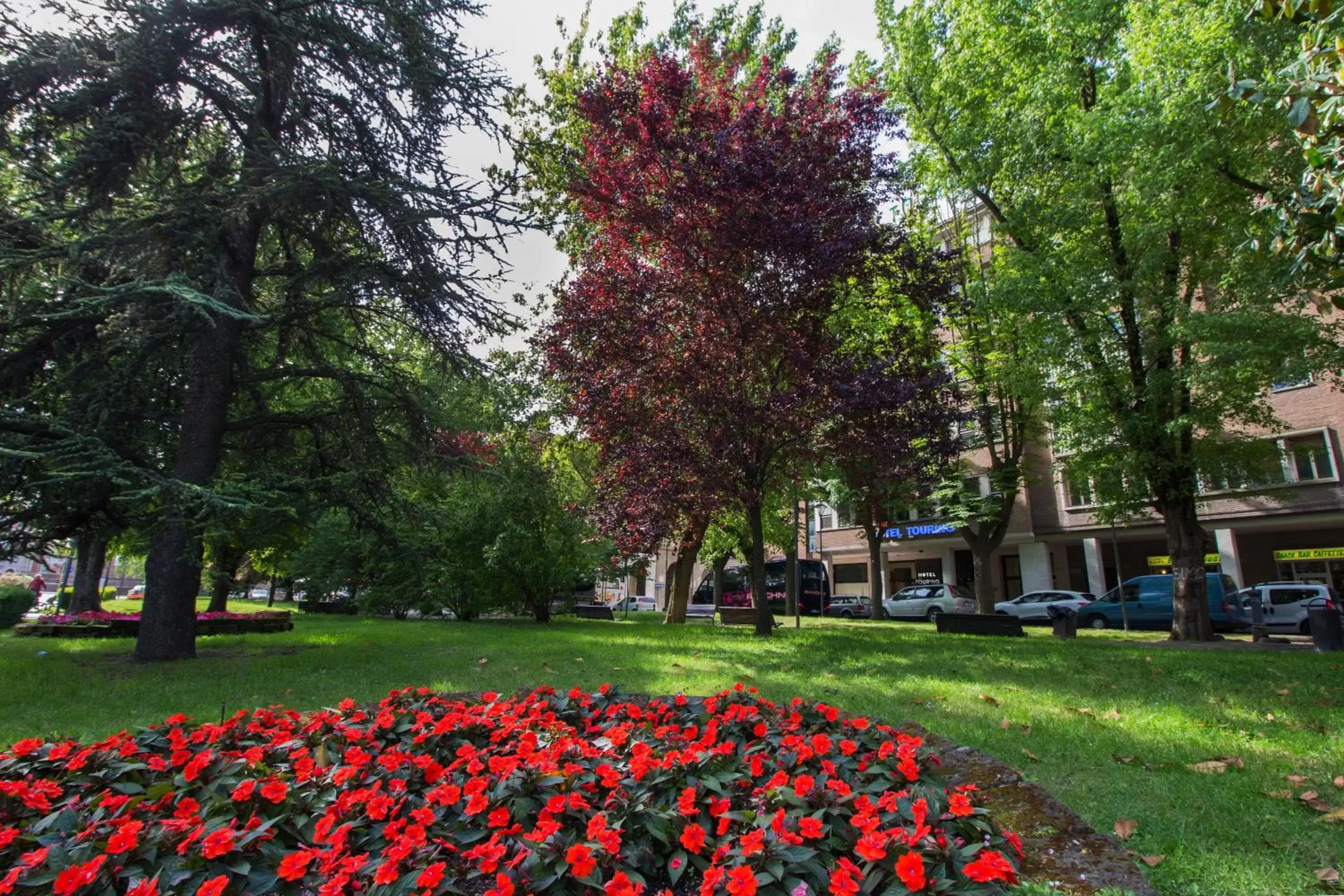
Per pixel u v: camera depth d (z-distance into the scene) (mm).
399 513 13844
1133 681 8219
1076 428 15547
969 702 6828
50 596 42625
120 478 9172
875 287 15344
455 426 14461
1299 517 23875
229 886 2357
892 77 19578
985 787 3889
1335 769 4539
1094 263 14742
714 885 2209
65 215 10414
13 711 6730
